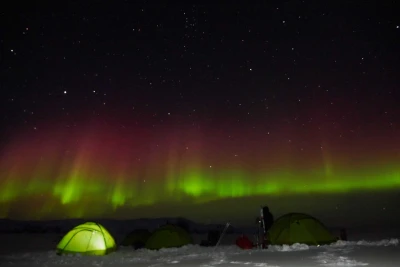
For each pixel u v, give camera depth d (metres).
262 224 15.36
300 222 14.06
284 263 9.13
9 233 28.89
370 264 8.42
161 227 15.75
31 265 10.65
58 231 30.95
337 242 13.81
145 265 9.76
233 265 9.10
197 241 19.62
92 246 13.24
